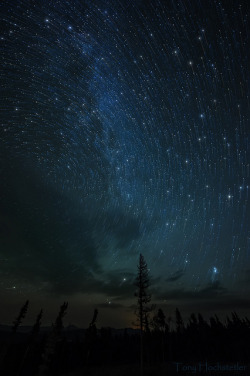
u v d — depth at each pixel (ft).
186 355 126.00
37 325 116.67
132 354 138.82
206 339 134.82
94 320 126.00
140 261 76.33
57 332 78.33
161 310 125.90
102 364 124.88
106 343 142.61
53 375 105.70
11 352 113.70
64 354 120.88
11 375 105.81
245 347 115.65
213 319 154.92
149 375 83.51
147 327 70.33
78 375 102.78
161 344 122.01
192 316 162.71
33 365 111.96
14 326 113.50
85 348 120.57
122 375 89.15
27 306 117.60
